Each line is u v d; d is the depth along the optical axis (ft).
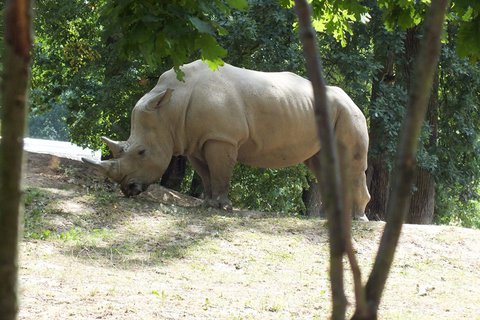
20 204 6.61
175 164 66.08
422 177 72.33
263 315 26.45
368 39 63.52
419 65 7.02
